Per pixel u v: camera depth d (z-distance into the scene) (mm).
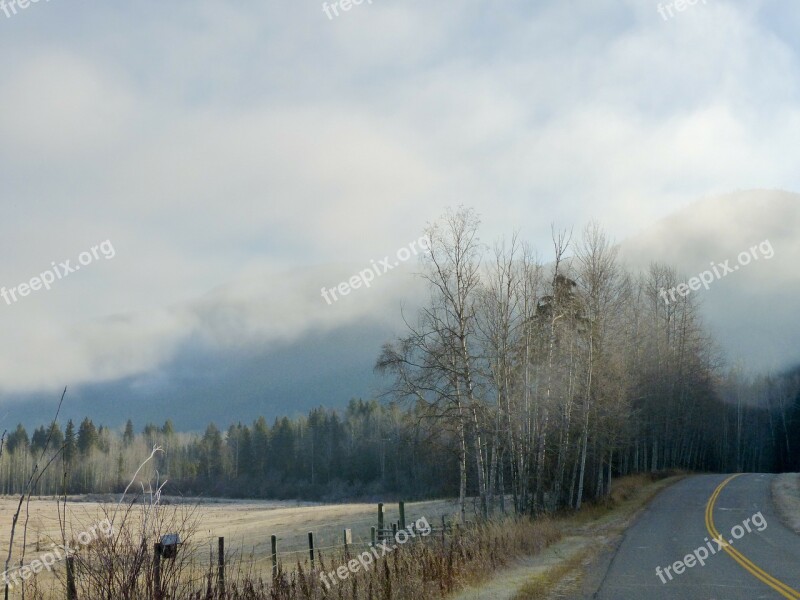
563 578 17016
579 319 37594
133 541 7309
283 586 11469
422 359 29703
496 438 30938
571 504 37719
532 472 36344
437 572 14781
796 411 104938
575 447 39062
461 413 29297
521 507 31891
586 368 37781
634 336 55281
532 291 34906
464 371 29859
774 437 110688
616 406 40000
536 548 22281
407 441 31203
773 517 30156
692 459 86312
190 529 7746
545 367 34219
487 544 18734
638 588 15156
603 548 23188
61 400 6859
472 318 31047
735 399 107438
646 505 39156
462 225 31141
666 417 67438
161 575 7453
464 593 14336
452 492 45906
